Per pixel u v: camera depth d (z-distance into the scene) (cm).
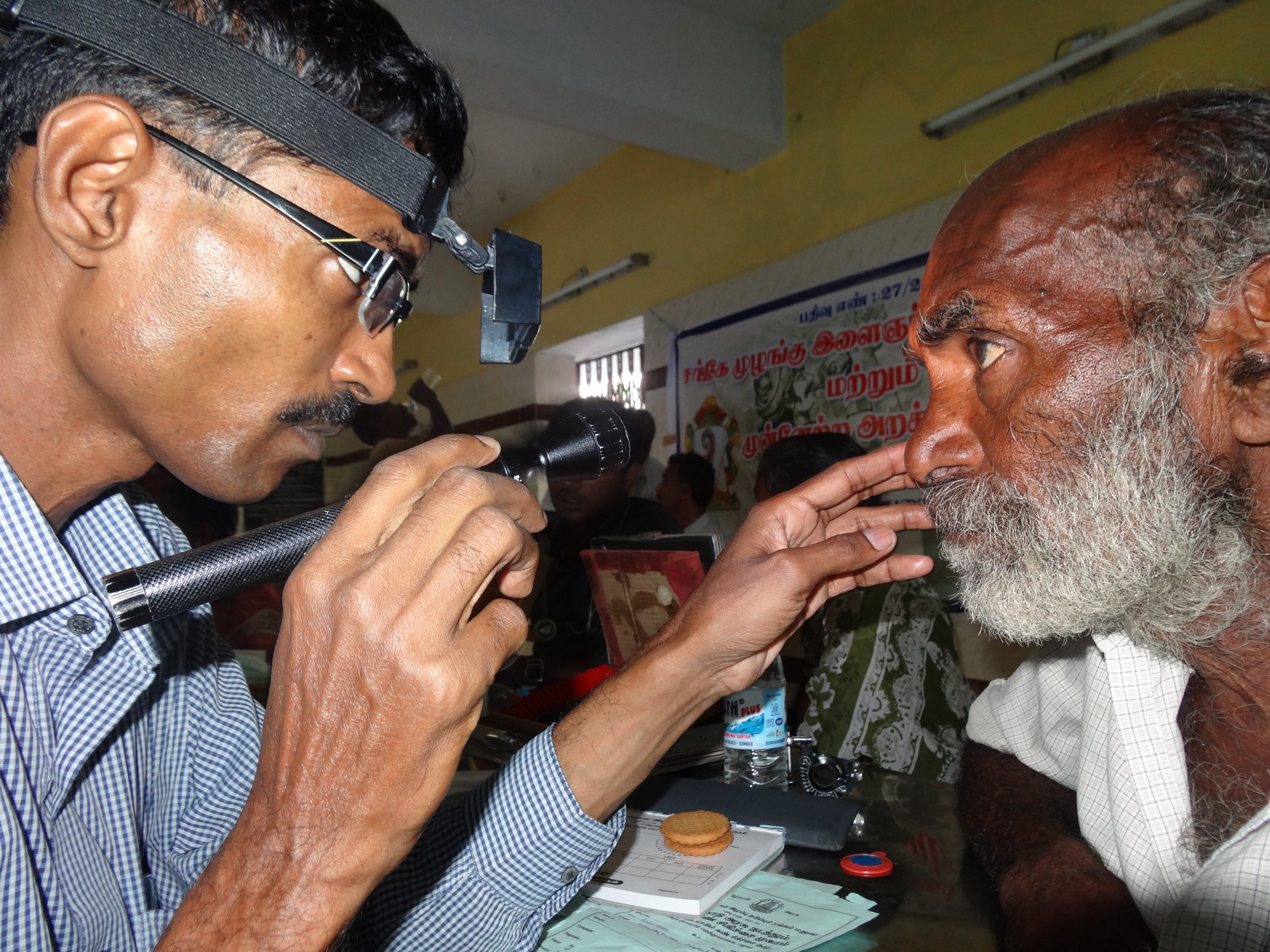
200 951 53
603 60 346
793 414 380
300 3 66
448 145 76
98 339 64
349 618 52
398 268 70
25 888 65
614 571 143
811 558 83
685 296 446
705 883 88
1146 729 88
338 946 72
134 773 88
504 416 617
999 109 293
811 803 105
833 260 361
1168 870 85
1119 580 78
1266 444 75
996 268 80
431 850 84
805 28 378
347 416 75
